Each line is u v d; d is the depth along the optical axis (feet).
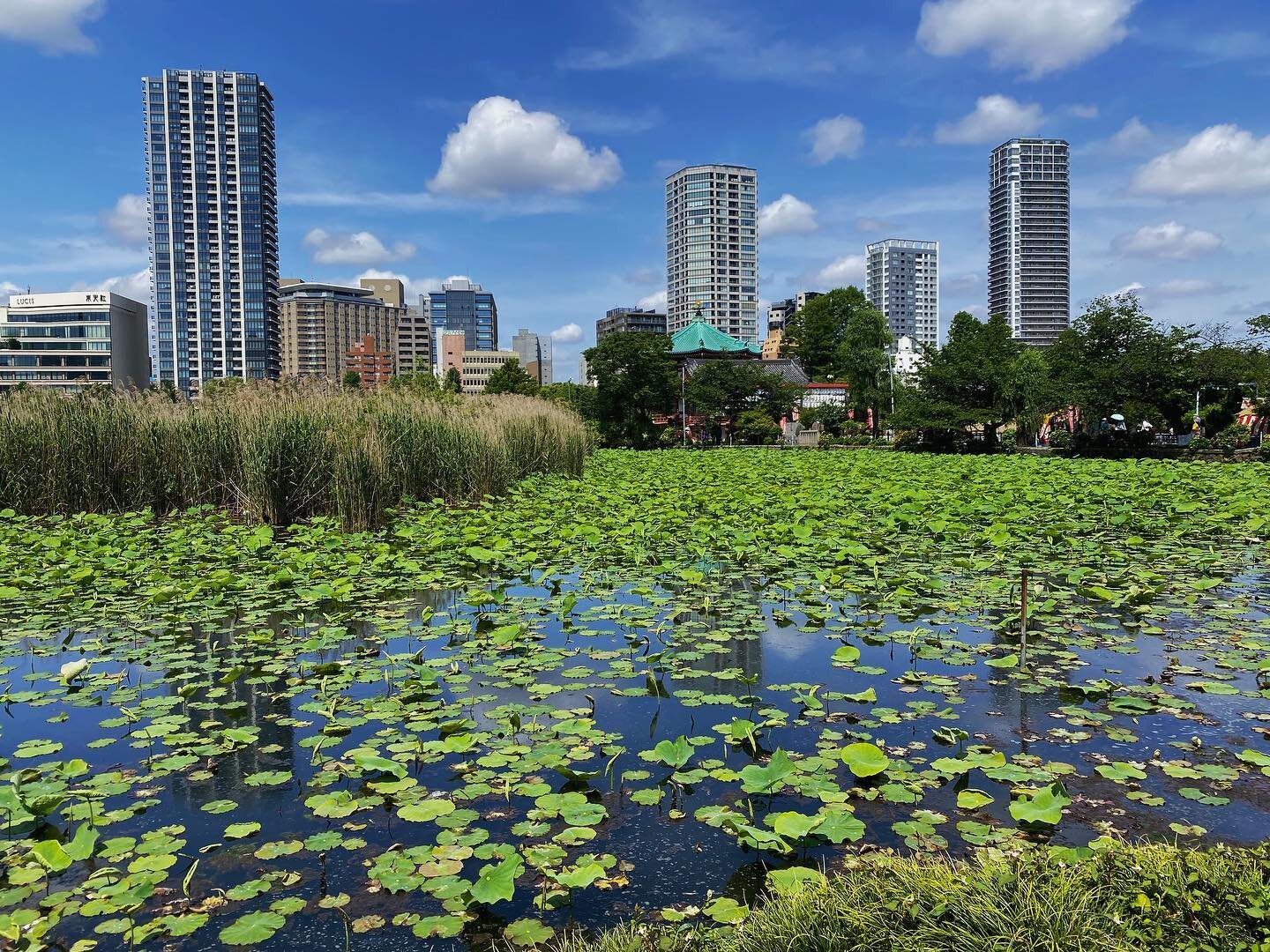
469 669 17.79
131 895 9.18
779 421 179.73
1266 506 38.60
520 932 8.69
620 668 17.47
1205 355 97.14
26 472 37.40
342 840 10.62
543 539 33.45
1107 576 25.44
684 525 37.11
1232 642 19.12
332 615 22.53
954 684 16.38
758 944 7.42
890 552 30.45
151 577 25.22
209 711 15.62
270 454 37.37
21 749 13.48
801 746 13.53
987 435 121.29
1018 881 7.91
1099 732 14.02
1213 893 7.56
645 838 10.67
